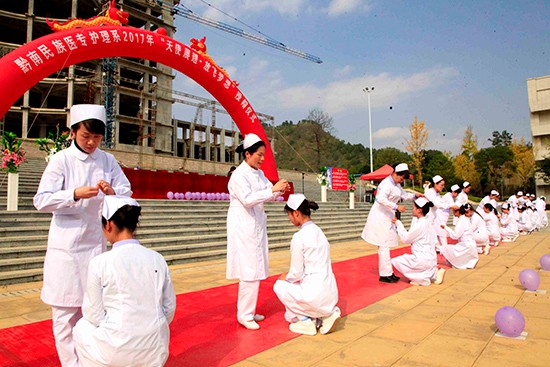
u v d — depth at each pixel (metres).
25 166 16.30
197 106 41.25
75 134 2.83
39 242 7.15
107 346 2.09
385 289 5.55
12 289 5.47
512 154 42.00
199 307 4.58
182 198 13.41
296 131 80.06
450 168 40.72
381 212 6.02
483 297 5.04
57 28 11.49
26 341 3.43
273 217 12.64
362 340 3.49
